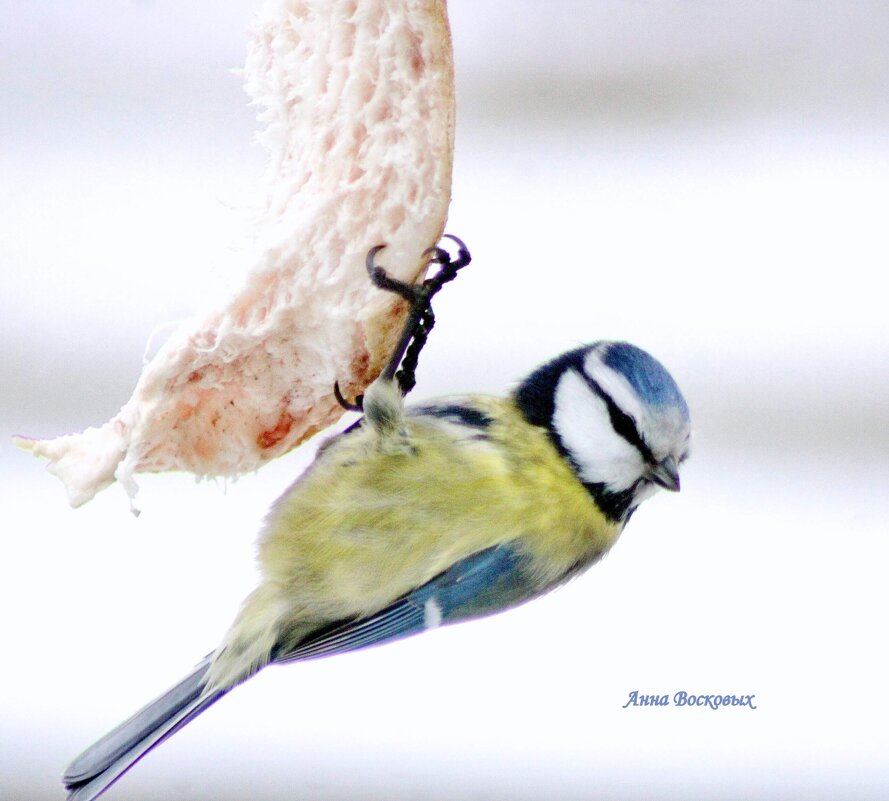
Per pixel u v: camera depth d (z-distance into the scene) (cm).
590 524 349
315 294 345
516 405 350
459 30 358
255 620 347
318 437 348
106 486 345
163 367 345
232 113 356
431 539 348
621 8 359
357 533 347
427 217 345
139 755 346
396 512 348
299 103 346
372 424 346
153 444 345
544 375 350
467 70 358
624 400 349
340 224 345
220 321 345
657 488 350
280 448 346
